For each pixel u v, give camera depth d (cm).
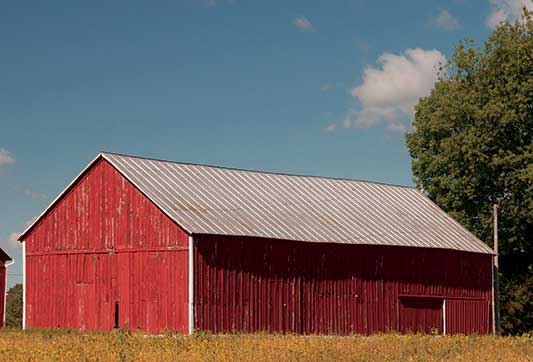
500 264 7281
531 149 6831
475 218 7375
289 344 3291
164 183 4875
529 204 6838
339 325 5025
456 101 7256
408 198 6200
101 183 4962
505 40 7031
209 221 4609
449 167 7400
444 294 5678
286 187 5522
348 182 6006
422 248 5522
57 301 5119
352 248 5153
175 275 4497
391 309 5328
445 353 3244
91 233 4984
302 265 4891
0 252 6066
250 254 4656
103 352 3012
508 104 6869
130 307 4706
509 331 6781
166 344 3325
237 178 5338
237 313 4562
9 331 4834
